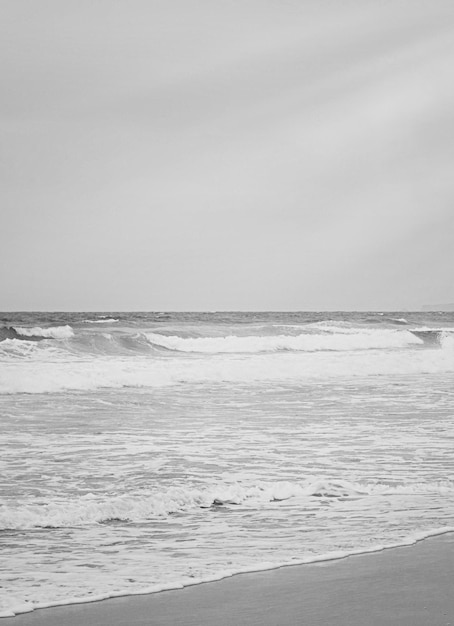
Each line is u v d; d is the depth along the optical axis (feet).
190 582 18.57
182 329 143.02
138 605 16.92
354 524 24.90
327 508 27.17
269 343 121.90
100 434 43.32
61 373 70.49
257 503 27.91
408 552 21.44
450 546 22.18
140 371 75.66
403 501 28.40
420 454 38.32
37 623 15.75
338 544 22.31
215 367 80.84
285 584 18.47
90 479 31.45
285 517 25.85
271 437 43.01
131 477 31.96
